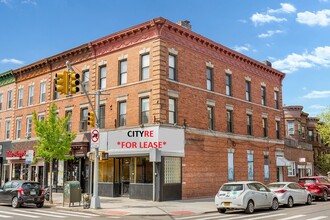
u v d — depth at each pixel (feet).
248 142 108.68
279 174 125.39
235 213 60.44
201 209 64.64
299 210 63.72
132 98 85.66
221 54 101.91
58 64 109.09
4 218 49.52
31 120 116.78
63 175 102.12
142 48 85.51
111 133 87.56
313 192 85.92
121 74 90.27
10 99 129.39
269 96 123.75
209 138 92.89
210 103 95.09
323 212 59.06
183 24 95.25
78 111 99.66
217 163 94.38
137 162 83.35
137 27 85.35
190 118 87.56
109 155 86.63
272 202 64.90
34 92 117.60
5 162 125.70
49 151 75.82
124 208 64.75
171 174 80.48
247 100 111.55
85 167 96.58
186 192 83.05
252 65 115.65
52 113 77.92
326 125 161.89
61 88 54.08
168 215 57.47
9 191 68.49
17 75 125.90
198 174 87.40
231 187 60.90
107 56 93.81
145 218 52.54
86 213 58.85
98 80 94.94
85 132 96.32
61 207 66.54
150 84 81.92
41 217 51.13
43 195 68.54
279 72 128.47
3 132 129.29
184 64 88.02
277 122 128.36
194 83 90.38
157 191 77.15
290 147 136.67
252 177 108.17
